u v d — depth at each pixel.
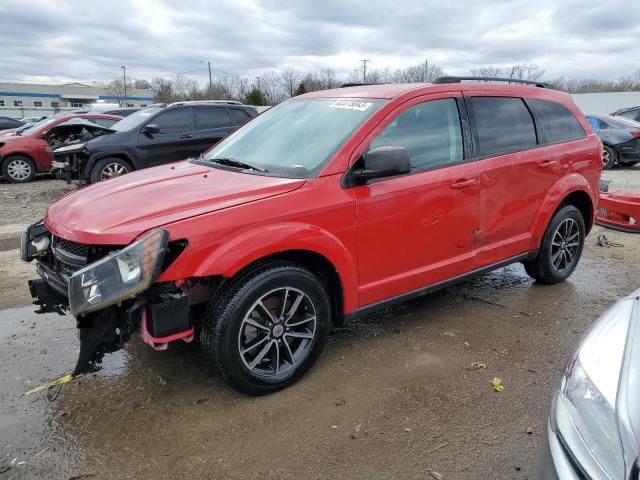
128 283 2.52
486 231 4.07
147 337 2.74
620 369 1.75
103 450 2.61
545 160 4.43
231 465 2.51
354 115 3.54
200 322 3.04
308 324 3.21
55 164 9.73
